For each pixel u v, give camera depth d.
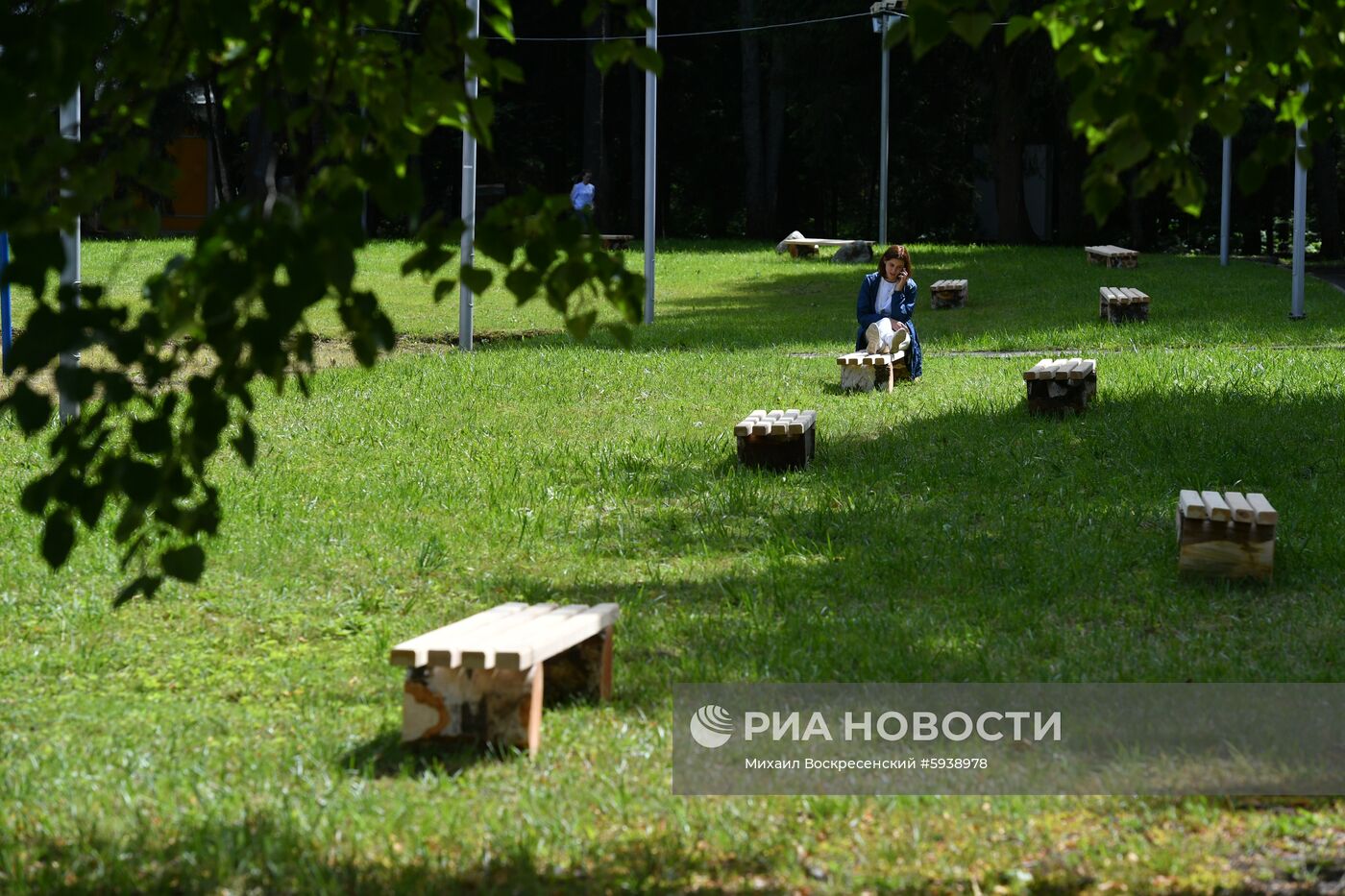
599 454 18.48
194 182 73.94
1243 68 6.55
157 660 10.32
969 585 12.25
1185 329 31.66
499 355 28.77
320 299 5.30
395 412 21.77
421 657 7.95
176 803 7.40
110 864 6.57
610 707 9.02
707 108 87.38
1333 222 72.00
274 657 10.39
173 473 6.07
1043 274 48.62
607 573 12.95
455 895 6.29
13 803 7.45
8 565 12.65
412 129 6.64
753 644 10.52
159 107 55.53
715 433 20.19
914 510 15.17
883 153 62.75
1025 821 7.12
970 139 82.81
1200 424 19.48
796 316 38.00
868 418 21.06
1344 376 23.31
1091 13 6.36
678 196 97.12
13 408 5.34
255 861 6.53
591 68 74.12
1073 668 9.82
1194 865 6.54
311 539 13.88
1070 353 29.16
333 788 7.55
